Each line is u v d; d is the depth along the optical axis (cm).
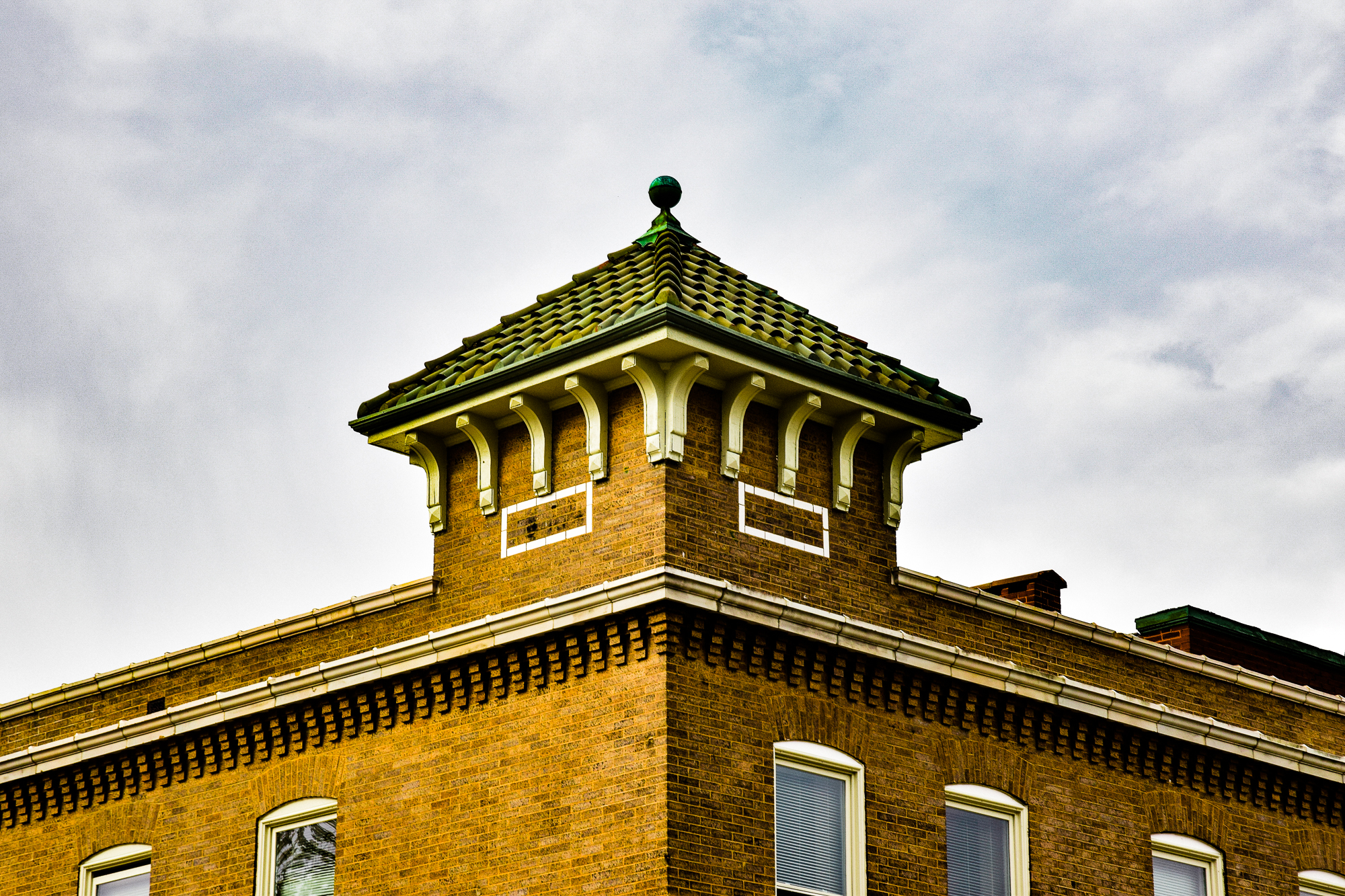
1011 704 2388
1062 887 2380
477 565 2283
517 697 2183
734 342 2144
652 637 2064
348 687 2323
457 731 2230
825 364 2228
